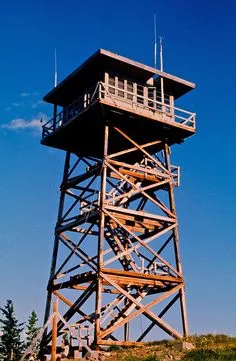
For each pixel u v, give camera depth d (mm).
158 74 35969
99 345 29234
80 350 29047
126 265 35219
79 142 37688
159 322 31922
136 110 34000
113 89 34688
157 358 26031
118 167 35438
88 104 33938
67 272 34156
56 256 35344
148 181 36125
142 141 37344
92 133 36406
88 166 36562
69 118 36250
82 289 34250
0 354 58000
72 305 32844
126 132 36031
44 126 38219
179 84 37031
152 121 34906
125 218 33719
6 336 62219
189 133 36562
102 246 31250
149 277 32438
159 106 36375
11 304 64125
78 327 29516
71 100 38719
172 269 33438
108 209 32344
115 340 32031
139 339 32844
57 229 35812
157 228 35188
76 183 36250
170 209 35406
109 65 34812
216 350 26375
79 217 34281
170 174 36156
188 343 28188
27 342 61344
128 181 34000
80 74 35594
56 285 34250
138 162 38188
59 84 37125
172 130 36250
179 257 34094
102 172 33188
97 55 33594
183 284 33375
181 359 25656
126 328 35844
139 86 36219
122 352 28500
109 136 36500
